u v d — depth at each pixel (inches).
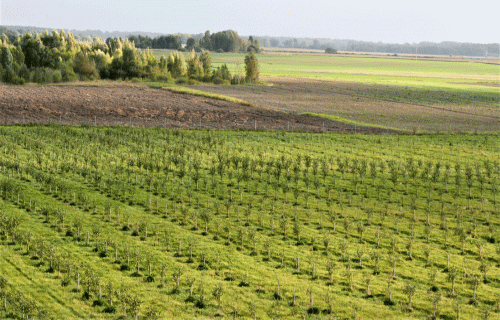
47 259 1512.1
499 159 2898.6
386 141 3316.9
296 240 1754.4
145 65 7111.2
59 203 2007.9
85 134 3080.7
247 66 7534.5
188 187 2295.8
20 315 1205.7
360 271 1530.5
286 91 6520.7
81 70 6781.5
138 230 1761.8
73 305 1268.5
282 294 1374.3
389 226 1911.9
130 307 1235.9
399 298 1373.0
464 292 1414.9
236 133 3449.8
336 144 3216.0
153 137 3186.5
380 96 6279.5
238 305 1305.4
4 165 2333.9
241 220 1923.0
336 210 2074.3
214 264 1539.1
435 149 3127.5
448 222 1959.9
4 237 1643.7
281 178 2508.6
